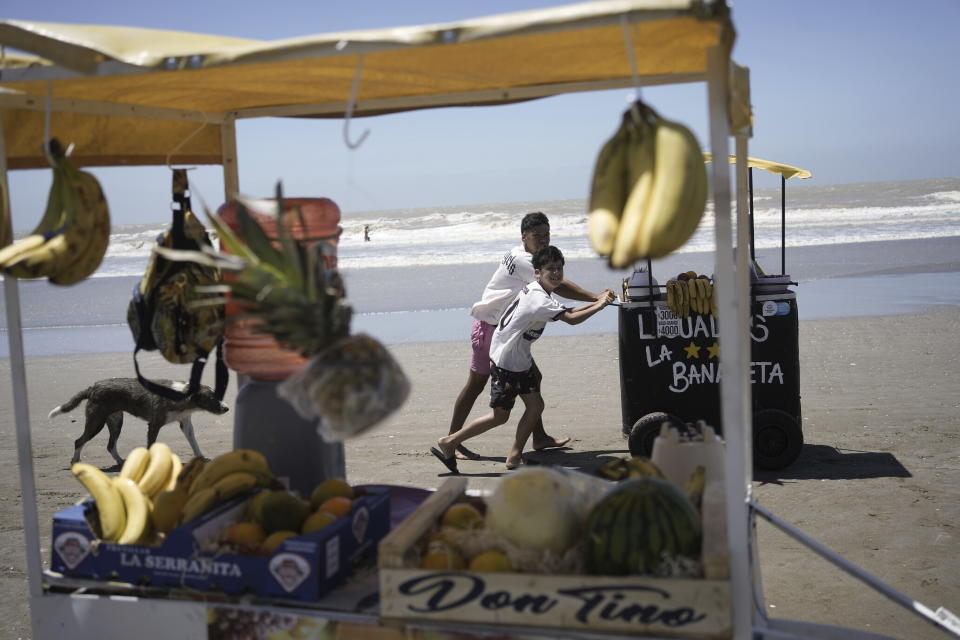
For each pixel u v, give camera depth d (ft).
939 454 23.58
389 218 217.77
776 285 21.93
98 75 8.57
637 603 8.11
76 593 10.00
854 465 22.93
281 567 9.16
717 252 8.18
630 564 8.31
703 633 8.00
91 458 27.25
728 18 7.07
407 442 27.32
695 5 6.98
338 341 8.30
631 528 8.36
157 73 9.25
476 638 8.45
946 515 19.17
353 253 116.47
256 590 9.25
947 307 48.47
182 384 13.58
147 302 11.11
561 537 8.73
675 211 7.23
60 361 44.68
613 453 25.12
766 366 22.13
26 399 10.18
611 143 8.24
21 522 21.49
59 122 11.64
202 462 11.45
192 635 9.29
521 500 8.82
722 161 8.04
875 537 18.13
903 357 36.29
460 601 8.46
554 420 29.30
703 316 21.74
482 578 8.42
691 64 10.03
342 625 8.81
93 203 9.77
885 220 131.13
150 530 10.34
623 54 9.39
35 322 61.62
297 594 9.12
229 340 11.52
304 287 8.32
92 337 53.67
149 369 41.70
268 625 9.05
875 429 26.23
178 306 11.00
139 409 24.63
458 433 23.73
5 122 11.04
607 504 8.61
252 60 7.99
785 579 16.42
